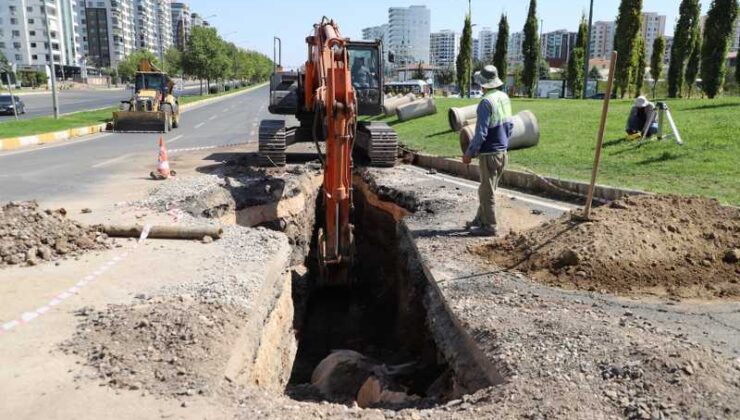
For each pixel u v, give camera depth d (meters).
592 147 14.40
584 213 7.12
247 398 4.37
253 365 5.64
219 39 68.31
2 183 12.49
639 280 6.18
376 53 15.15
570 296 5.99
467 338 5.44
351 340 9.76
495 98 7.63
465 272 6.86
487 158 7.88
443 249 7.77
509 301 5.91
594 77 73.81
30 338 5.09
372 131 15.37
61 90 82.38
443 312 6.36
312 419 4.09
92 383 4.36
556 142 15.66
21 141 20.19
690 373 4.10
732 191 9.41
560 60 103.44
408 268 8.38
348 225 9.91
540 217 9.31
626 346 4.66
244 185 12.20
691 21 36.03
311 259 12.91
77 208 9.92
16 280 6.55
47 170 14.43
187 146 20.64
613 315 5.43
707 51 28.56
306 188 13.43
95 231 8.35
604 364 4.44
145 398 4.20
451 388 5.73
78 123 27.23
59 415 3.96
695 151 12.31
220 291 6.28
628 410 3.86
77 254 7.54
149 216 9.34
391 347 9.36
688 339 4.81
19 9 104.00
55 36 110.44
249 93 82.44
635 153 13.08
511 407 4.06
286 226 11.96
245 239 8.51
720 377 4.11
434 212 10.09
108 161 16.25
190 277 6.75
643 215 6.98
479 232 8.38
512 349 4.83
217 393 4.36
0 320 5.46
